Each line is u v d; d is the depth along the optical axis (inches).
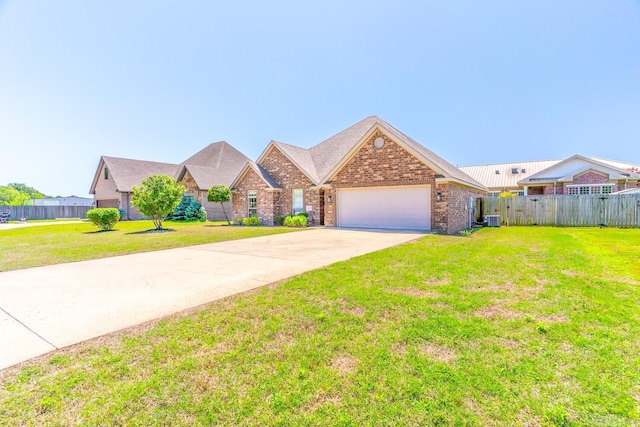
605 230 643.5
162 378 114.7
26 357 131.0
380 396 103.2
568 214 788.0
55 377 116.1
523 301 187.3
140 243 487.8
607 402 98.5
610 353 127.0
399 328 152.6
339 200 735.7
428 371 116.0
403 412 96.1
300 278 246.7
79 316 176.2
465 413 95.0
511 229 691.4
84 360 128.0
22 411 98.0
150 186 712.4
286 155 856.3
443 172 599.5
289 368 120.0
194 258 356.8
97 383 112.3
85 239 544.4
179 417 95.3
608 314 166.1
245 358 127.6
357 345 136.6
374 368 118.8
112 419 94.6
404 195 652.1
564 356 125.3
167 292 221.0
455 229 645.9
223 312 177.8
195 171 1167.0
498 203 866.1
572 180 1119.0
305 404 100.3
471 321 159.2
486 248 386.6
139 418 94.8
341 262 306.2
